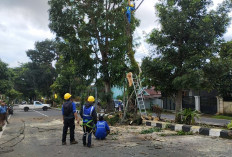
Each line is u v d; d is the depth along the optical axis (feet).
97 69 73.72
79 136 31.53
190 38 38.50
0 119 44.65
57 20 70.69
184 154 19.95
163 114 83.87
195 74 34.81
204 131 30.68
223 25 37.96
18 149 23.72
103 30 69.97
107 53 75.05
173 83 37.88
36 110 132.46
